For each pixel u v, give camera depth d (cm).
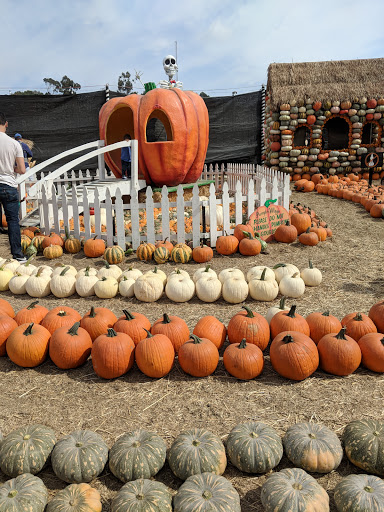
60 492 252
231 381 388
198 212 820
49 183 934
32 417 342
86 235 855
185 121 1072
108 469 288
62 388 383
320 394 365
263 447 279
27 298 611
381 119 1630
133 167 1045
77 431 297
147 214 812
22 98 1648
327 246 841
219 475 275
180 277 591
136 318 431
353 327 427
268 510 240
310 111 1612
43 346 411
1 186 680
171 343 396
